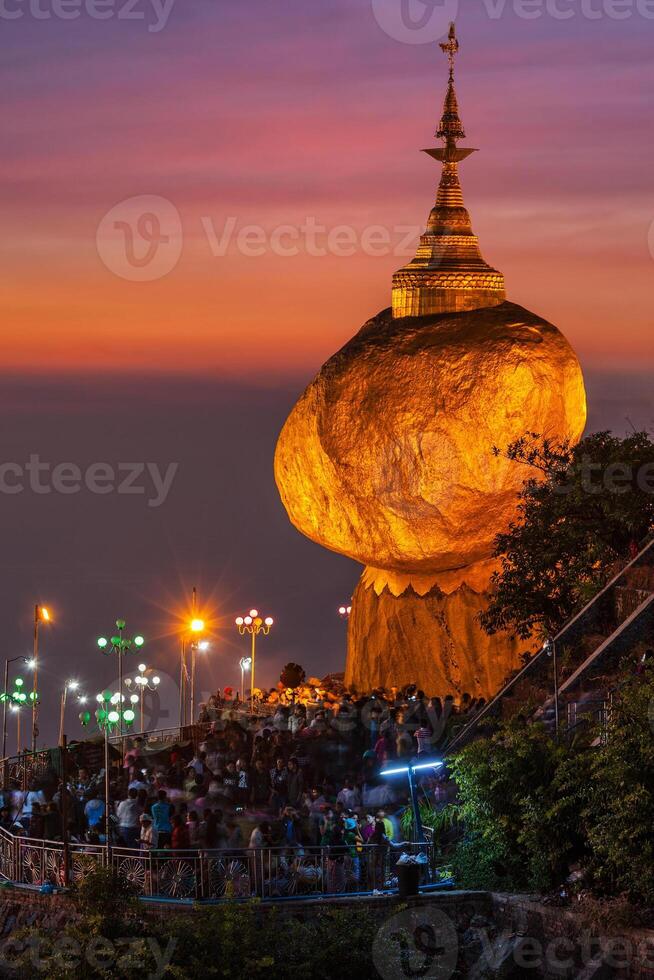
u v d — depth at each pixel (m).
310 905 29.08
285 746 38.53
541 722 30.08
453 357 53.81
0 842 33.38
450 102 57.84
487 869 29.55
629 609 37.75
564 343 54.69
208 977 27.28
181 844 30.78
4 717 49.41
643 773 26.45
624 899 26.19
